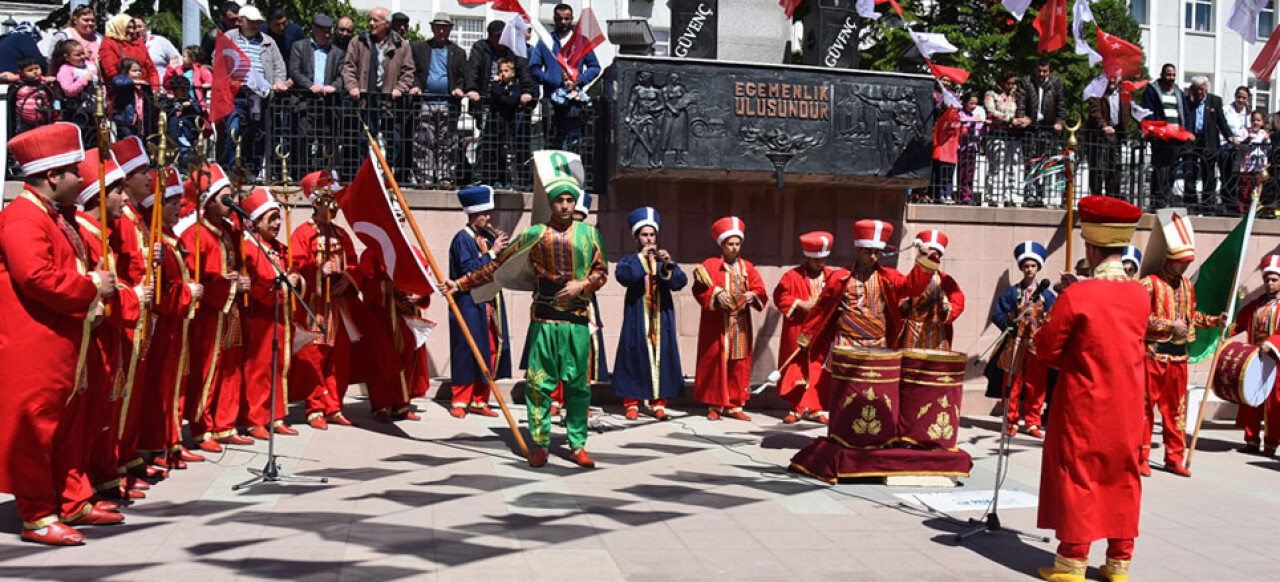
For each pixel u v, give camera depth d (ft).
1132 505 18.24
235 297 27.09
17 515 20.17
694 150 36.17
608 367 37.73
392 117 37.09
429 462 26.23
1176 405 29.63
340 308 30.76
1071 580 18.16
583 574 17.35
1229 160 44.29
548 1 93.20
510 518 20.94
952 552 19.81
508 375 33.96
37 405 18.08
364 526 19.89
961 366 26.32
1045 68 42.63
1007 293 35.99
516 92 37.58
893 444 26.03
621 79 35.70
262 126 36.42
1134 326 18.42
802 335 32.48
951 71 37.99
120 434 21.29
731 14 38.75
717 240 34.68
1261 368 31.99
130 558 17.35
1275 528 23.29
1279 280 33.83
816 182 38.06
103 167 19.39
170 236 23.63
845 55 38.93
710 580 17.39
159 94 35.29
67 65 34.30
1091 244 19.10
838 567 18.49
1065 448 18.33
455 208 36.78
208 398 26.66
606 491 23.76
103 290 18.63
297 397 30.22
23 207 18.16
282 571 16.84
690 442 30.53
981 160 41.98
